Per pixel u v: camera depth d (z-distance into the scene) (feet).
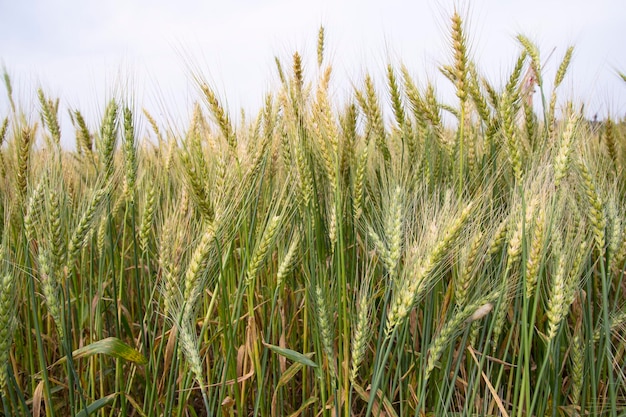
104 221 2.21
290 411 2.31
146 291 2.41
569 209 2.14
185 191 2.03
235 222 2.13
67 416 2.41
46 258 1.80
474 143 2.43
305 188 2.14
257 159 2.15
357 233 2.46
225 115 2.08
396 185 2.10
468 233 1.98
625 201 2.50
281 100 2.44
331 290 2.11
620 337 2.09
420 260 1.85
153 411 1.92
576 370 2.04
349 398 1.92
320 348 2.02
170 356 2.03
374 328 2.18
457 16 2.03
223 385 1.92
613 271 2.24
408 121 2.42
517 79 2.44
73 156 3.01
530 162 2.29
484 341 2.17
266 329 2.32
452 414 1.99
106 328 2.61
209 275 2.06
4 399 1.72
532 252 1.77
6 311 1.69
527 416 1.80
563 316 1.90
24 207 2.15
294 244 2.11
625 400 2.09
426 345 2.02
